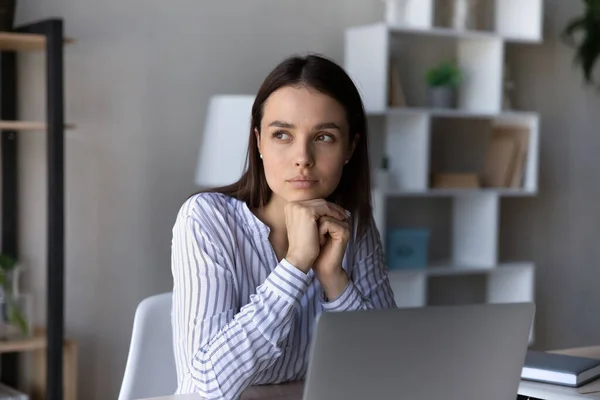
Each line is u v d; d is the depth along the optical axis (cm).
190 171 435
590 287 589
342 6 475
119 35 414
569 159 573
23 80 392
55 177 350
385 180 464
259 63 452
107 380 418
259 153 197
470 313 145
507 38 488
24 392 392
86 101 407
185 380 181
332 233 183
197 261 183
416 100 500
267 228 194
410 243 478
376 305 213
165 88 426
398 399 142
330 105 183
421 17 465
